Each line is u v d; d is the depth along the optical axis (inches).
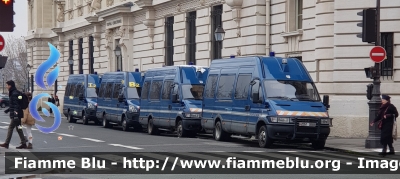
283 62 924.0
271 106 866.8
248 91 928.9
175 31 1670.8
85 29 2375.7
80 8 2443.4
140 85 1393.9
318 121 861.2
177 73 1162.6
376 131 857.5
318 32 1104.8
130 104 1338.6
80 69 2477.9
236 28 1368.1
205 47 1512.1
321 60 1104.2
